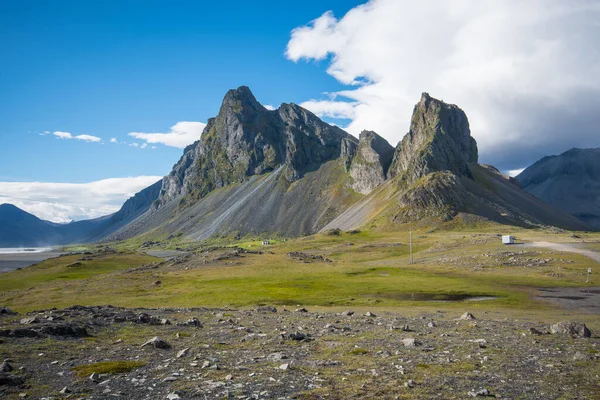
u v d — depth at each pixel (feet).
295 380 52.42
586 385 52.37
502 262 428.15
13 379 49.14
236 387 48.49
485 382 53.26
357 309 191.93
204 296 267.18
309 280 353.51
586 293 262.67
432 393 47.78
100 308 136.15
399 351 73.67
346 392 47.39
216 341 82.48
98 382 50.42
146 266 574.56
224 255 608.19
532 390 49.98
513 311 183.62
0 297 326.85
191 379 52.31
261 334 90.58
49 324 88.17
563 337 91.71
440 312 171.32
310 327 106.83
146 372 55.57
